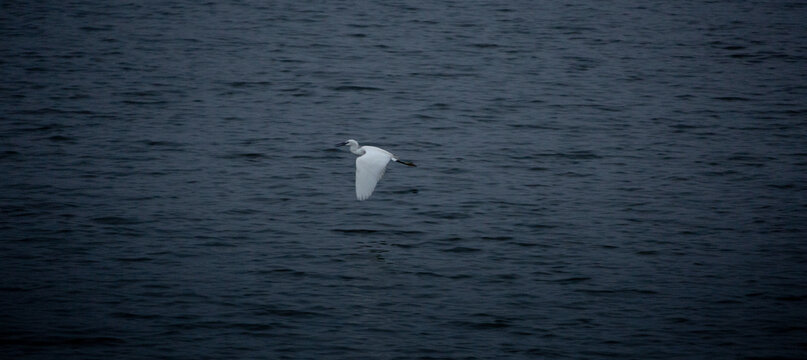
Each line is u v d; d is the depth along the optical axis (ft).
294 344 187.73
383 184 280.10
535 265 225.56
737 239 243.60
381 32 479.82
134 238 237.04
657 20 510.99
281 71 408.05
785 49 454.40
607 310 203.92
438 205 263.49
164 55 426.92
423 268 222.69
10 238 234.79
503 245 236.84
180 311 199.62
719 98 380.17
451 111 359.66
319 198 267.80
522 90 388.98
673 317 201.26
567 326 196.85
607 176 292.20
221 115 347.97
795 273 223.10
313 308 202.28
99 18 489.67
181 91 376.27
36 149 305.32
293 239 238.27
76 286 209.77
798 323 199.11
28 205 257.14
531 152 313.94
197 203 262.06
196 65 412.77
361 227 246.88
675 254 233.35
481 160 304.91
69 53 423.64
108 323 194.08
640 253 233.76
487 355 184.65
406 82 396.98
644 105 370.73
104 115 343.67
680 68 424.05
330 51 442.91
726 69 423.23
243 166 294.66
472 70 417.90
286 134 327.47
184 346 186.09
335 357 183.01
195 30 473.26
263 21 495.82
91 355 182.50
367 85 391.24
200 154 305.12
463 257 229.04
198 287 210.59
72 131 324.19
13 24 470.80
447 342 189.57
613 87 395.14
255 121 342.03
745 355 186.91
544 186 281.74
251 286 211.82
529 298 208.64
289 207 260.62
